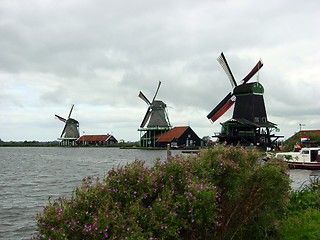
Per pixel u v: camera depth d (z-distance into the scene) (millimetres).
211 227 7723
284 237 9039
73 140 160125
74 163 59625
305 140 56562
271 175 9000
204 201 6895
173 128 108625
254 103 71625
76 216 5902
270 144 70500
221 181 8742
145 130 112000
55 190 26094
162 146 104812
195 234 7375
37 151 129125
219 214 8180
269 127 70375
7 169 46906
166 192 6891
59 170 45094
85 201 6152
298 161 40156
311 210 11000
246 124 68812
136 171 7055
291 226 9562
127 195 6625
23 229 15008
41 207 19562
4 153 109500
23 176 37000
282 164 9789
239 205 8484
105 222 5738
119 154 91500
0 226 15430
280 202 9227
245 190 8680
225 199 8508
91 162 62062
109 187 6730
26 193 24672
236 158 9594
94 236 5629
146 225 6383
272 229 9250
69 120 159625
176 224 6594
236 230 8055
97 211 5996
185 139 103688
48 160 69500
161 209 6582
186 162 8258
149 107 112188
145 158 68062
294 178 30219
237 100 73750
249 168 9430
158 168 7676
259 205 8547
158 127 109562
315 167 38406
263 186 8734
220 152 9555
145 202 6988
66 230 5727
